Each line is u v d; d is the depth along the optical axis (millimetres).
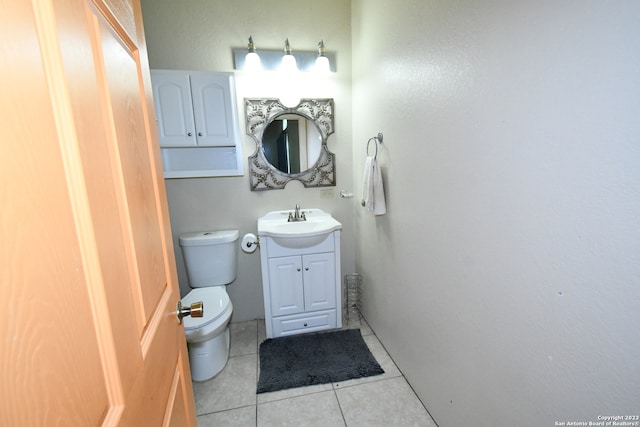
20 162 268
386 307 1897
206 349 1739
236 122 2109
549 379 810
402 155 1541
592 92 648
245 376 1792
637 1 562
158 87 1972
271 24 2100
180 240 2037
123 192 502
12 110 261
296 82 2201
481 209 1010
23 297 263
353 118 2303
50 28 315
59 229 315
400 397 1585
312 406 1555
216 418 1499
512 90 850
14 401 247
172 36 1985
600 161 645
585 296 700
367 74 1956
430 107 1265
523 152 831
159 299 674
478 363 1086
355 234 2430
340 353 1949
